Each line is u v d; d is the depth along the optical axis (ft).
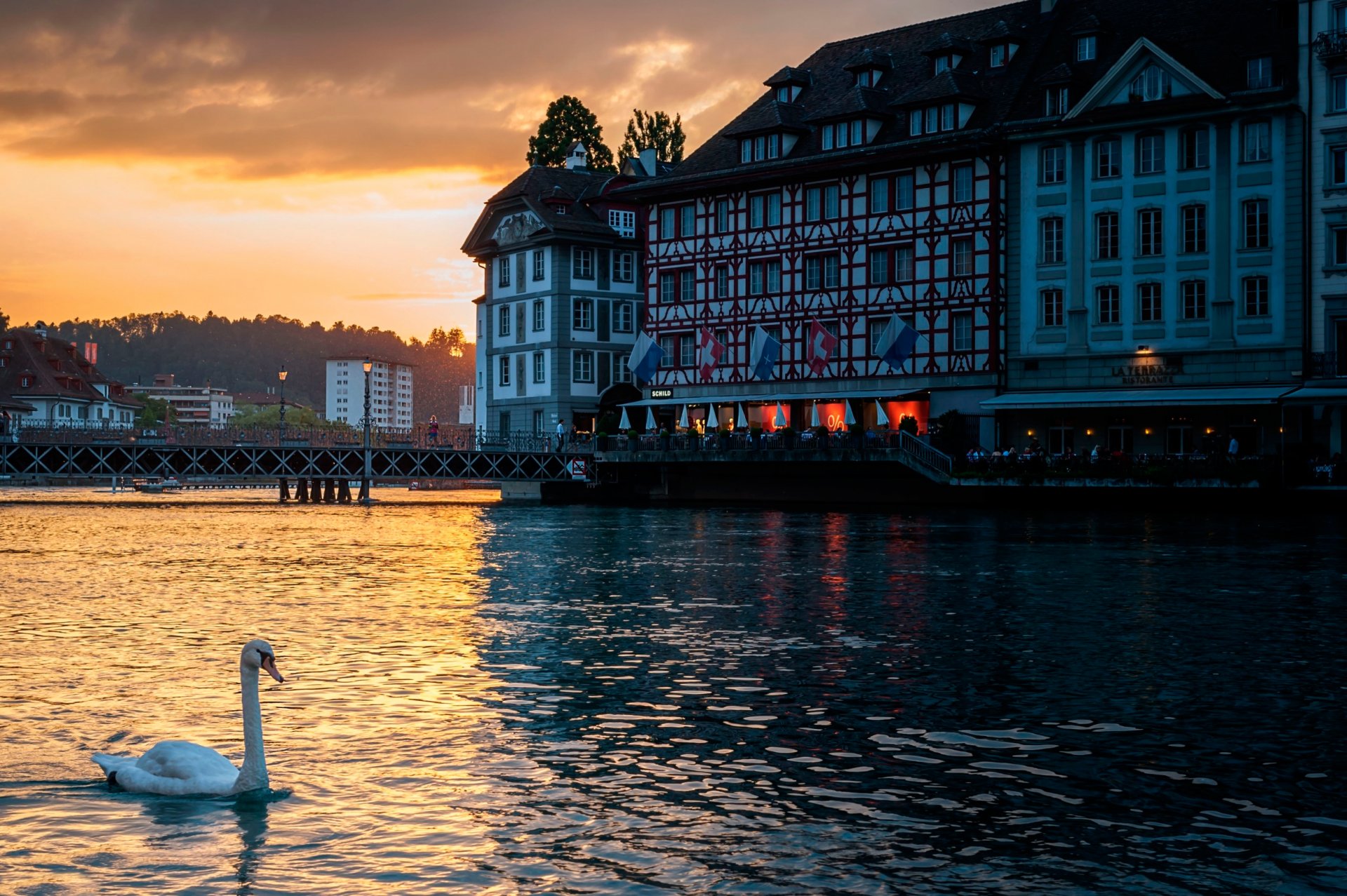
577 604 81.66
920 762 41.65
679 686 54.03
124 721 47.21
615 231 293.64
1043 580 94.58
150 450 234.79
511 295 302.45
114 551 126.31
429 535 151.43
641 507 224.33
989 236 217.56
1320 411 184.34
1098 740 44.60
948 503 206.18
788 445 217.97
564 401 287.89
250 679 37.68
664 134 354.74
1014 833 34.47
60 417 468.75
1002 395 211.82
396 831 34.35
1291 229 189.06
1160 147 200.23
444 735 45.03
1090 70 213.87
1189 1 214.90
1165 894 30.25
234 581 96.32
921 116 228.84
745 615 76.07
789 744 44.04
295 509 231.71
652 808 36.52
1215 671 57.72
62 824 34.73
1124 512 178.09
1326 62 185.78
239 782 37.40
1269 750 43.27
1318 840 34.01
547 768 40.68
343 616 75.82
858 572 101.60
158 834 34.01
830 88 254.27
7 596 86.07
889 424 218.79
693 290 258.98
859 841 33.81
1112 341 204.54
